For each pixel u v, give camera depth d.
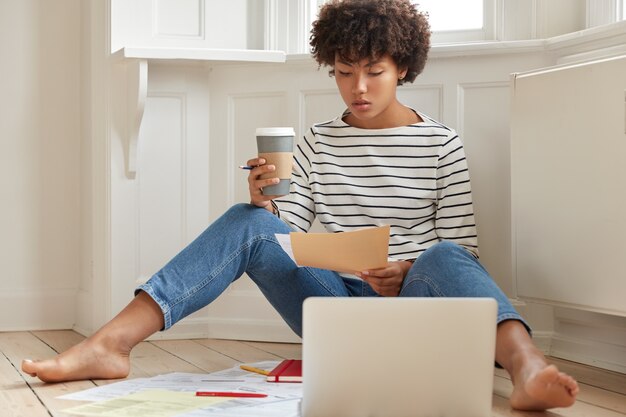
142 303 2.09
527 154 2.37
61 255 3.29
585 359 2.44
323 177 2.32
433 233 2.26
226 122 2.95
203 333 2.93
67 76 3.29
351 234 1.87
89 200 3.15
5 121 3.23
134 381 2.01
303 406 1.53
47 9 3.27
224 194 2.96
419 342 1.52
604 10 2.56
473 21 2.87
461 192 2.25
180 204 2.96
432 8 2.91
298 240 1.90
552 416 1.76
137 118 2.82
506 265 2.62
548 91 2.29
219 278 2.10
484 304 1.53
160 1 2.95
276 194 2.11
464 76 2.65
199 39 2.97
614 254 2.11
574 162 2.22
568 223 2.24
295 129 2.86
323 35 2.28
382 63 2.21
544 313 2.60
